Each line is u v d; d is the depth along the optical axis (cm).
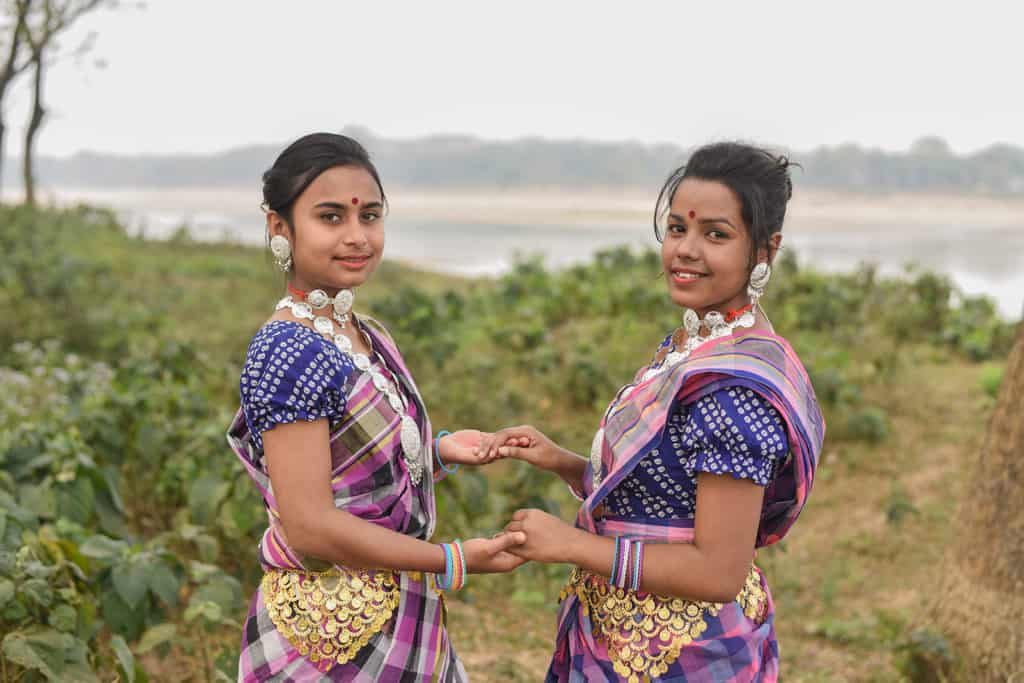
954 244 4572
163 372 702
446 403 838
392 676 215
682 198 206
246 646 218
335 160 207
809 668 464
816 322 1171
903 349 1141
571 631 229
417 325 990
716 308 212
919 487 730
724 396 197
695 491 207
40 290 1017
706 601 202
